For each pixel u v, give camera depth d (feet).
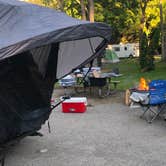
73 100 24.44
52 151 16.47
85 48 16.25
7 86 14.56
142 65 49.67
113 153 15.87
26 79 15.21
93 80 30.27
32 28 13.39
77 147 16.88
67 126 20.70
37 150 16.67
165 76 42.09
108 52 67.31
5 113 14.42
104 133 18.94
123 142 17.30
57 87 36.52
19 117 14.83
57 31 12.87
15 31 13.25
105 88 33.42
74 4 66.18
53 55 16.34
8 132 14.55
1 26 13.57
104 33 14.52
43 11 14.80
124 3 72.13
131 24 82.53
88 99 29.14
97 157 15.46
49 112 16.42
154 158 15.12
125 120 21.53
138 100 21.68
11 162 15.28
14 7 14.35
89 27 13.87
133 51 108.06
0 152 15.16
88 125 20.72
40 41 12.48
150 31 84.84
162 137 17.89
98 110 24.75
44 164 14.92
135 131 19.08
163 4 79.51
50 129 20.15
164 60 64.75
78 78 32.50
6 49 11.94
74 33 13.35
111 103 27.07
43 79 16.19
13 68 14.62
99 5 71.31
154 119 21.42
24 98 15.21
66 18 14.65
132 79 40.01
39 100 15.90
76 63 16.84
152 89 21.15
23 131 14.97
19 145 17.44
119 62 76.64
